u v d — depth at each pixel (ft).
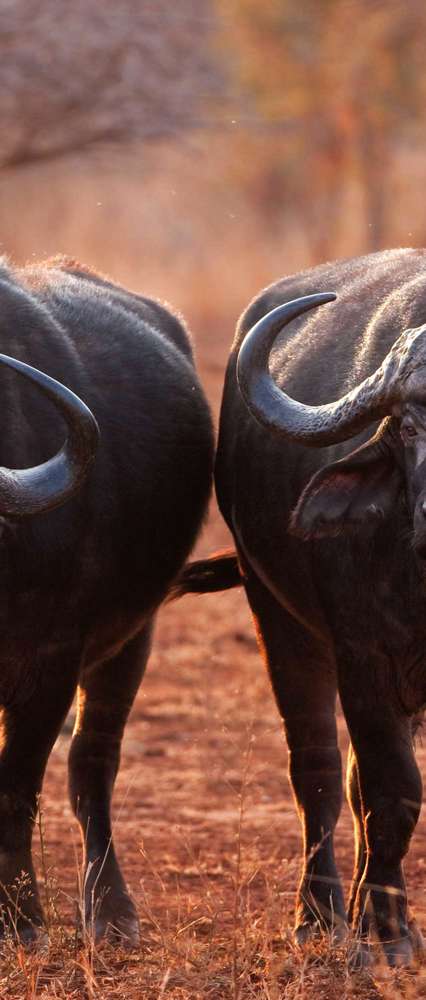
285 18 323.37
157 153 343.67
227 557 97.66
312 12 325.21
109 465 86.58
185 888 91.76
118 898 86.53
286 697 90.02
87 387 86.99
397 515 73.61
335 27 328.70
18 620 80.07
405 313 77.51
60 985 69.77
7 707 82.28
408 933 75.10
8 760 81.76
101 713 95.50
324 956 74.43
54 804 111.14
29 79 257.96
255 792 113.50
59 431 81.15
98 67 261.85
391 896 75.00
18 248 430.20
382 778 76.33
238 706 132.57
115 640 91.40
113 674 95.55
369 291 84.28
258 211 420.36
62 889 90.84
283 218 416.87
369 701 77.05
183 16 278.26
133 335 95.66
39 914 80.33
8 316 82.84
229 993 68.90
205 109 286.25
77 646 83.92
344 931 80.12
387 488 73.56
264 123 327.26
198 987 68.95
